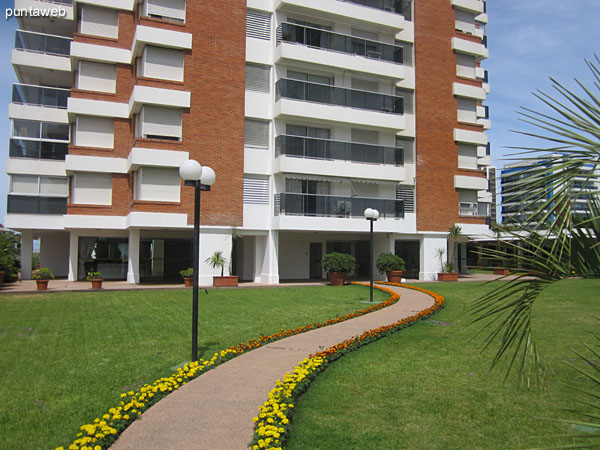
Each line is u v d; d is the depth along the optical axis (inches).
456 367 297.7
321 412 221.3
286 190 918.4
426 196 1052.5
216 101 863.7
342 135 973.2
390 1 1055.0
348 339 359.6
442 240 1063.0
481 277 1149.1
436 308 528.1
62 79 1101.7
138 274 887.1
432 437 194.5
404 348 349.4
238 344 353.4
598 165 110.3
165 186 832.3
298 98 910.4
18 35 1009.5
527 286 133.6
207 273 837.8
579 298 639.1
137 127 881.5
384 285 842.2
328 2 951.6
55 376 273.7
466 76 1141.7
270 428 180.1
